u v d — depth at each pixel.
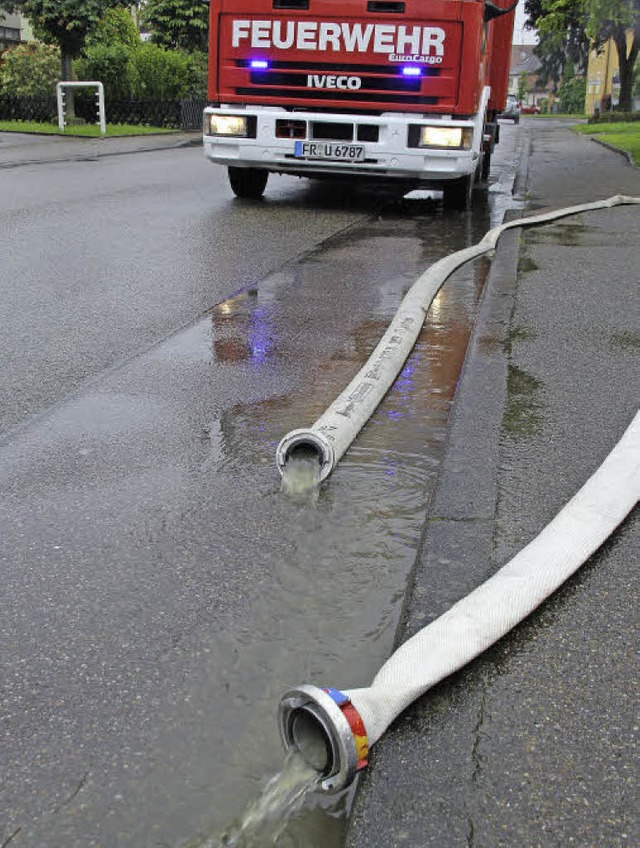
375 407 4.16
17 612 2.53
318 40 10.05
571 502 3.08
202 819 1.84
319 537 2.97
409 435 3.87
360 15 9.91
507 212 11.16
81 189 12.55
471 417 4.04
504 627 2.38
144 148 21.52
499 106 14.51
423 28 9.84
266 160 10.59
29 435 3.82
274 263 7.62
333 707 1.82
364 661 2.34
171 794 1.91
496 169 18.02
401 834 1.77
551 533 2.85
